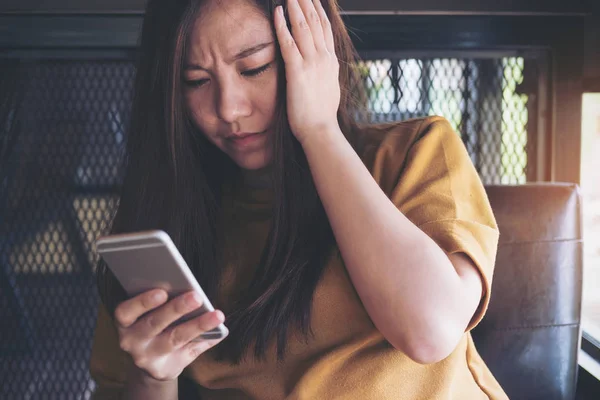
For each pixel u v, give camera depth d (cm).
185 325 76
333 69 90
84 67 140
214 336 80
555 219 121
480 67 145
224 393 103
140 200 103
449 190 90
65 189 143
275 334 95
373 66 142
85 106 141
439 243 85
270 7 88
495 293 121
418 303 79
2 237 143
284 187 94
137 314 74
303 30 88
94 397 110
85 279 146
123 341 77
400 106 144
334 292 93
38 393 149
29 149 142
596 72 144
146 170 102
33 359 148
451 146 95
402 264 79
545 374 123
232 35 86
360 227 81
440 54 143
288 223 94
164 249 69
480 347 122
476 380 101
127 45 138
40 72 140
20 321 146
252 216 105
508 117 147
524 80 146
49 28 136
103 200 143
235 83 90
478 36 141
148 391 91
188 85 94
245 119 92
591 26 143
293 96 87
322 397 92
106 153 143
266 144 95
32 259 145
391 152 98
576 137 147
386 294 79
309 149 87
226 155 107
